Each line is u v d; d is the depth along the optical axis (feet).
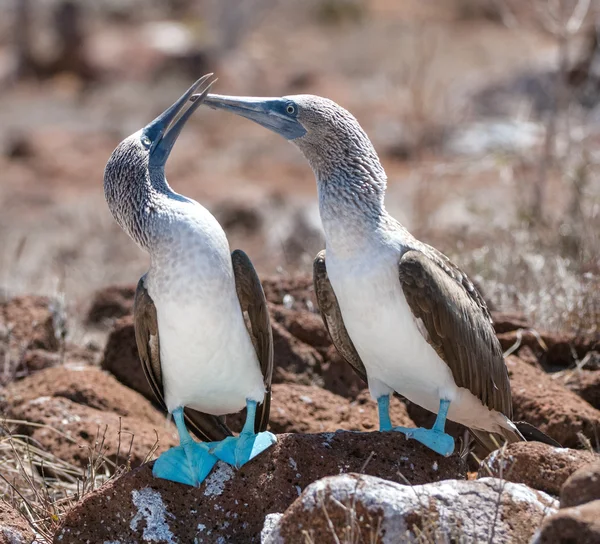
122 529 26.89
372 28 206.80
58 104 163.43
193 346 27.61
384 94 144.15
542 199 59.77
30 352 43.55
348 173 28.99
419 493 23.73
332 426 35.68
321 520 23.59
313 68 176.24
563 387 36.65
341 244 28.68
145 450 35.35
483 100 112.06
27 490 33.78
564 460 25.70
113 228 83.46
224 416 33.06
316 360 39.70
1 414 38.40
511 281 45.16
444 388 29.30
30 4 190.90
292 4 227.20
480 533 23.31
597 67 99.40
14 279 65.51
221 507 27.09
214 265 27.48
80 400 38.73
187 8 223.92
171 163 124.16
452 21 206.90
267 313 29.45
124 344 41.60
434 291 28.14
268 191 106.11
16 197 107.96
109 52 181.98
